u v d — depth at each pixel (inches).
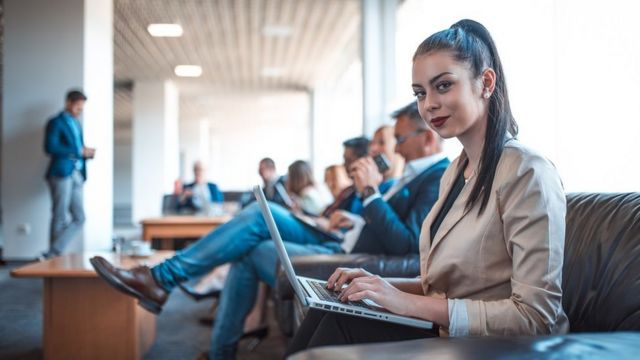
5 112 217.2
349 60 354.9
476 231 38.1
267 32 296.5
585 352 19.9
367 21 210.2
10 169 217.2
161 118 415.8
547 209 34.7
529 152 36.7
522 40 101.5
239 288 78.6
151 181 408.8
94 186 219.6
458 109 38.1
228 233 75.5
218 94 494.0
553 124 90.1
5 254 216.5
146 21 274.8
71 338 87.8
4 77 216.8
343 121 395.5
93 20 222.4
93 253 114.7
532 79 97.7
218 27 286.7
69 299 88.0
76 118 198.2
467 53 38.1
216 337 79.0
